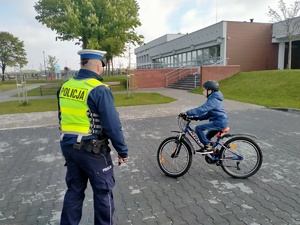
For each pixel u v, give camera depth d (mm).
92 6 18484
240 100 12469
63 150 2299
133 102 12812
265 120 7988
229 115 8945
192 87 19875
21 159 4895
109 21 19875
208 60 26141
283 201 3139
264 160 4516
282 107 10016
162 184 3689
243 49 23547
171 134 6562
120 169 4285
